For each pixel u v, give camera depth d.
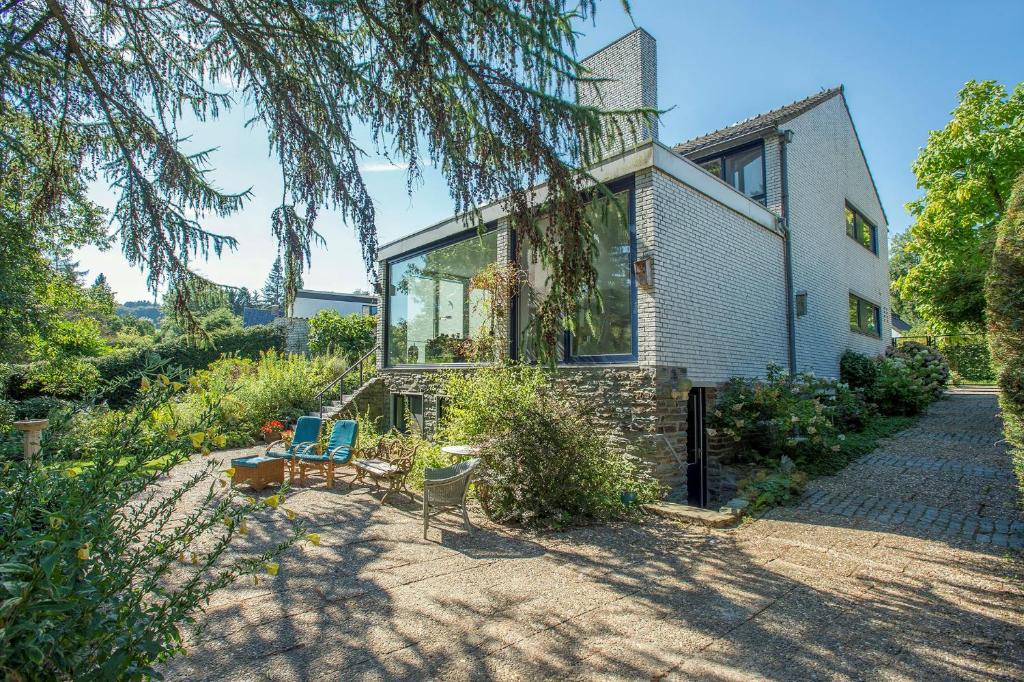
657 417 7.29
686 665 3.22
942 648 3.41
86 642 1.72
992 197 16.06
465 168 4.27
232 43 4.10
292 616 3.85
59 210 4.89
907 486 7.45
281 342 23.95
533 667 3.20
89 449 2.22
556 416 6.72
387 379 13.04
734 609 3.99
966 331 19.95
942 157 16.84
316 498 7.62
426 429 11.52
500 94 3.94
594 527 6.13
